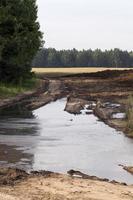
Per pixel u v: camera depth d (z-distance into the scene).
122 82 82.06
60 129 28.70
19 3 58.84
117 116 34.22
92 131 28.03
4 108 40.56
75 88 68.69
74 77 109.50
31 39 60.12
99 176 17.72
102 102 45.50
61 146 23.12
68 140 24.80
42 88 68.31
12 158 20.25
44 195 13.99
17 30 57.03
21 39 57.25
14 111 38.34
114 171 18.47
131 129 27.44
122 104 43.06
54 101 49.41
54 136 26.00
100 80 91.19
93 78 101.25
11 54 57.44
